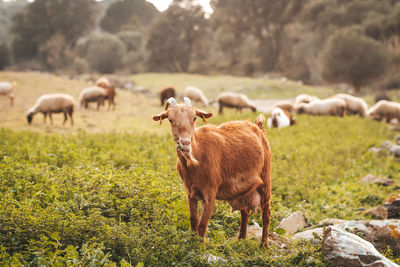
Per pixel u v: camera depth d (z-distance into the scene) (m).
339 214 7.87
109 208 5.70
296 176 9.59
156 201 5.99
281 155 11.92
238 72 84.75
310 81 72.25
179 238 4.84
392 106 22.92
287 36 82.81
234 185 5.06
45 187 6.28
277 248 5.51
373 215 7.79
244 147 5.15
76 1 89.44
